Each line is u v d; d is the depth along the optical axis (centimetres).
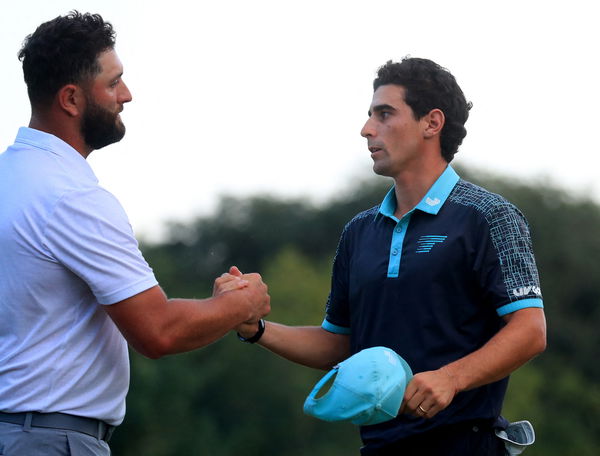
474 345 1523
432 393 1400
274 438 11531
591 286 15850
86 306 1421
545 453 12675
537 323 1473
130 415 10788
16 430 1373
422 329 1520
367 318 1577
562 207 17288
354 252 1645
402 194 1609
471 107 1653
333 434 11581
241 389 11694
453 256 1517
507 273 1498
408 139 1584
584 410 13650
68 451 1386
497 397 1527
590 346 15150
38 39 1441
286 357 1694
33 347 1390
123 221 1418
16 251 1389
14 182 1415
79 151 1476
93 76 1448
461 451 1501
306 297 13262
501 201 1536
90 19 1462
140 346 1415
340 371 1423
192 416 11356
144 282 1406
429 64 1611
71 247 1384
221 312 1473
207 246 17938
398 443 1531
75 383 1401
